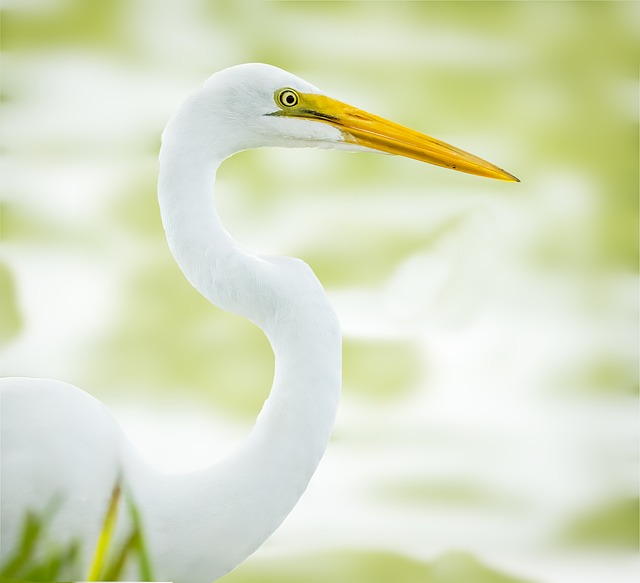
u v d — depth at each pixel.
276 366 6.07
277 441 6.06
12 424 6.04
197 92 6.09
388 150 6.12
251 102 6.09
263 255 6.09
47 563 6.04
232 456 6.06
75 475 6.04
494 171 6.13
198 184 6.08
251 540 6.07
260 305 6.07
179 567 6.06
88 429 6.05
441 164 6.12
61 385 6.07
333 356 6.07
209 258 6.07
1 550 6.04
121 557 6.05
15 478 6.04
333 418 6.07
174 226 6.08
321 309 6.07
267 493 6.06
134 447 6.07
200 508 6.05
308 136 6.11
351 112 6.12
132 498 6.05
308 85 6.11
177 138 6.08
